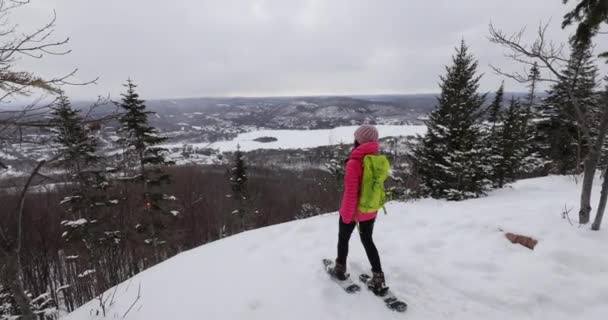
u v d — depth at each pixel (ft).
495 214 16.46
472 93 39.17
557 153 52.08
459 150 38.09
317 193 49.19
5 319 15.99
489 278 11.33
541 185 37.50
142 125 50.83
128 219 52.85
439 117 41.04
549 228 13.41
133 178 51.44
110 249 43.34
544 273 10.99
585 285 10.23
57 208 62.54
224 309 10.02
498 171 44.39
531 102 53.47
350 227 10.65
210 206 89.66
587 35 14.05
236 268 12.62
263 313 9.75
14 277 8.68
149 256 51.83
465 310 9.95
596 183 34.60
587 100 40.52
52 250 54.54
